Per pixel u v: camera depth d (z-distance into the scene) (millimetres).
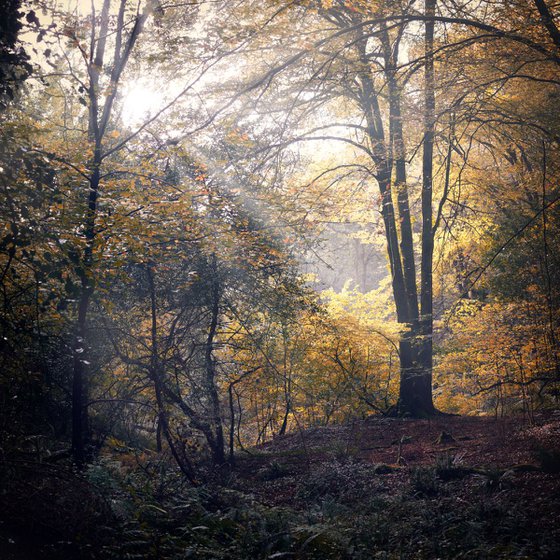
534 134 16125
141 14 9203
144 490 8242
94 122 9125
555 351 14438
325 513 9039
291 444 15852
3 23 6660
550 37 11906
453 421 16781
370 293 21594
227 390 13344
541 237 16719
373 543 7770
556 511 7762
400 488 10148
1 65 6770
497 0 13164
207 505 9062
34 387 7984
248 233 10812
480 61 13016
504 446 11883
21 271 8016
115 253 8273
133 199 8812
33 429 8984
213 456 12180
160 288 10789
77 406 8766
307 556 7195
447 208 23828
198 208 10211
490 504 8055
